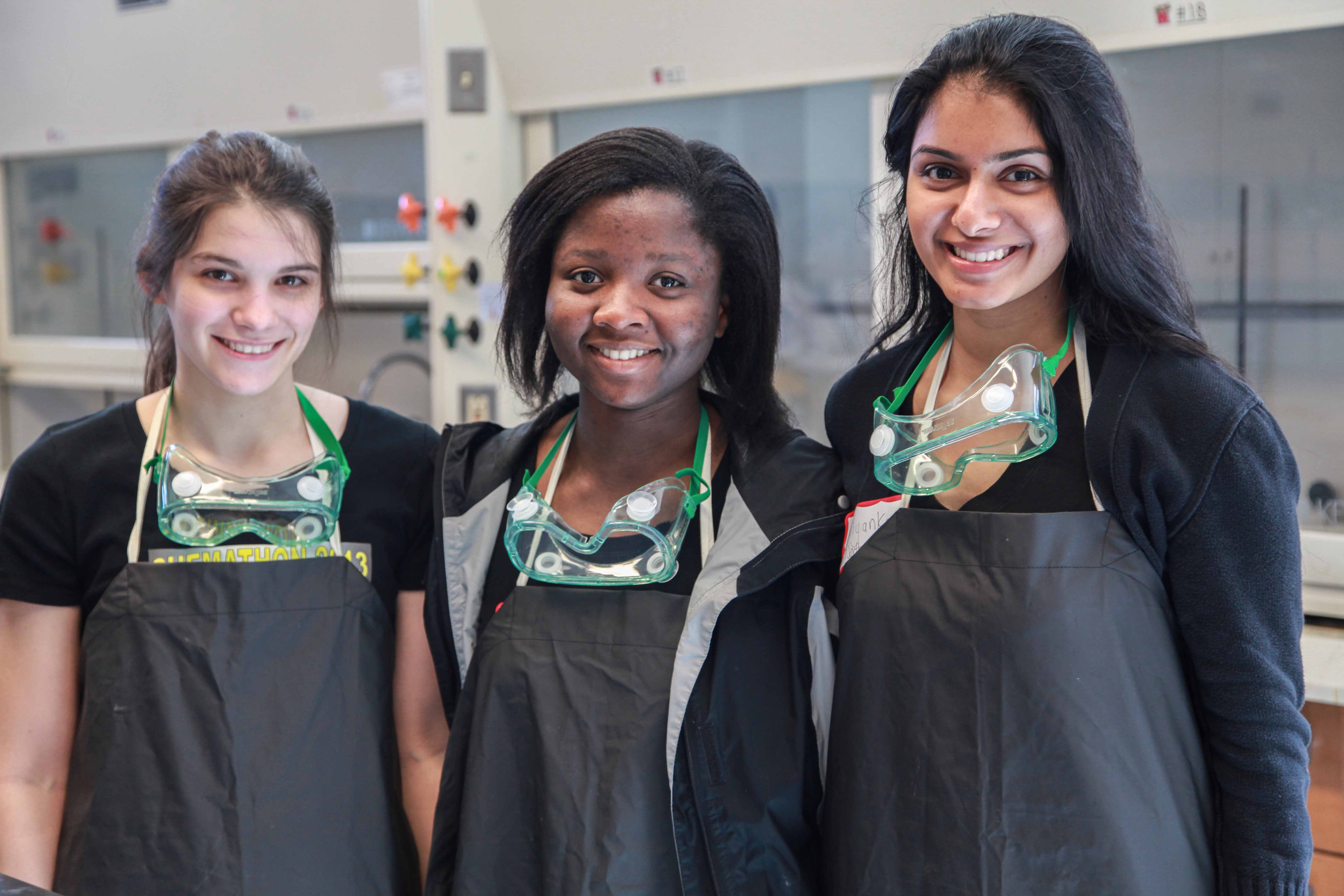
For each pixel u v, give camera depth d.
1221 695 0.97
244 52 2.67
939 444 1.03
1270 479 0.94
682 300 1.07
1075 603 0.97
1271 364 1.77
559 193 1.09
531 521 1.12
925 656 1.00
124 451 1.18
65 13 2.91
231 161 1.14
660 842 1.04
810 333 2.18
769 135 2.12
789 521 1.09
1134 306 1.01
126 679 1.11
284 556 1.18
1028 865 0.96
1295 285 1.73
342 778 1.15
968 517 1.01
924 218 1.02
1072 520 0.98
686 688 1.03
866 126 2.02
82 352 3.03
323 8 2.55
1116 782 0.96
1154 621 0.98
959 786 0.98
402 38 2.46
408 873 1.24
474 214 2.25
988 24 1.02
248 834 1.10
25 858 1.12
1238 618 0.95
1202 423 0.95
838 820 1.04
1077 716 0.96
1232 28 1.66
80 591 1.19
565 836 1.03
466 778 1.10
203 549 1.16
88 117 2.94
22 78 3.01
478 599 1.17
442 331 2.29
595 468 1.19
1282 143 1.71
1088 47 0.99
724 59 2.05
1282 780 0.95
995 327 1.09
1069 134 0.96
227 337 1.13
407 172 2.56
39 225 3.10
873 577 1.04
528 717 1.07
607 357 1.08
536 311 1.18
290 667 1.14
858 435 1.15
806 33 1.96
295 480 1.18
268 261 1.12
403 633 1.27
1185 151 1.78
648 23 2.07
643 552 1.11
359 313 2.64
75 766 1.13
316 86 2.59
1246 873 0.97
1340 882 1.50
